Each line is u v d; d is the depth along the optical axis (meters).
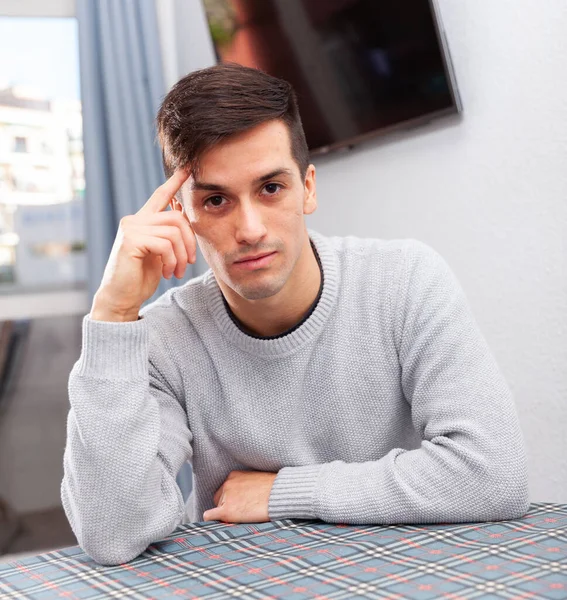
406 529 0.94
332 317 1.16
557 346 1.63
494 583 0.71
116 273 1.03
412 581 0.74
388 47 1.96
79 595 0.79
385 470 1.01
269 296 1.02
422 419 1.09
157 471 1.00
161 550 0.94
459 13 1.83
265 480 1.09
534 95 1.64
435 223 1.95
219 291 1.19
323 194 2.38
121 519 0.93
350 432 1.16
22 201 2.92
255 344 1.14
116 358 1.00
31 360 3.01
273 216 0.99
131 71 2.82
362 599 0.70
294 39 2.25
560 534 0.86
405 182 2.04
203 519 1.20
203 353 1.20
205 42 2.76
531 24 1.64
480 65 1.78
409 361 1.12
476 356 1.07
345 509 0.98
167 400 1.18
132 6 2.82
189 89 0.99
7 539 2.96
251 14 2.37
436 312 1.11
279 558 0.85
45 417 3.03
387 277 1.17
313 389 1.17
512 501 0.95
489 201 1.78
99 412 0.98
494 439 0.99
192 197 1.00
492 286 1.80
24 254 2.92
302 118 2.31
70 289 2.97
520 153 1.69
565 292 1.61
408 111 1.96
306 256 1.12
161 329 1.22
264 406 1.16
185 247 1.06
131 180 2.80
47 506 3.03
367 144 2.16
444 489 0.96
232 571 0.82
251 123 0.95
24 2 2.82
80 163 2.97
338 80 2.15
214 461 1.22
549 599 0.67
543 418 1.68
